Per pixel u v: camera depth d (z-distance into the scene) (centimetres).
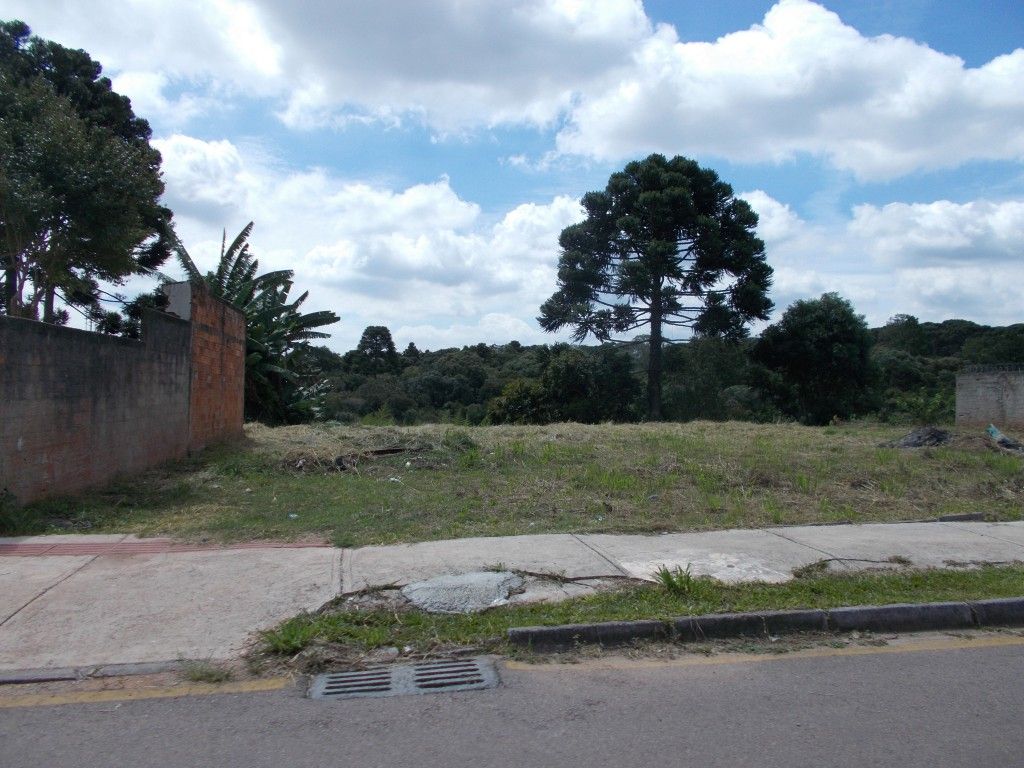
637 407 3794
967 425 2673
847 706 421
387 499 930
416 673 464
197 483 1041
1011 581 623
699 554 692
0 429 776
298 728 393
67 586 589
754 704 423
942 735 387
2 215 1265
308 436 1555
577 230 3472
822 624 539
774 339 3691
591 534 764
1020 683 455
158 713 409
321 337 2698
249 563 650
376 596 578
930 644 520
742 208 3397
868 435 1764
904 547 728
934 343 6544
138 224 1512
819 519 852
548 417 3750
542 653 496
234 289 2492
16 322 800
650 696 434
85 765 355
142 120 2439
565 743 378
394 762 358
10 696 427
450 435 1377
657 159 3438
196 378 1321
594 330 3500
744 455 1286
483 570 632
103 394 989
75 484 922
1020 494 1012
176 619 529
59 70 2230
